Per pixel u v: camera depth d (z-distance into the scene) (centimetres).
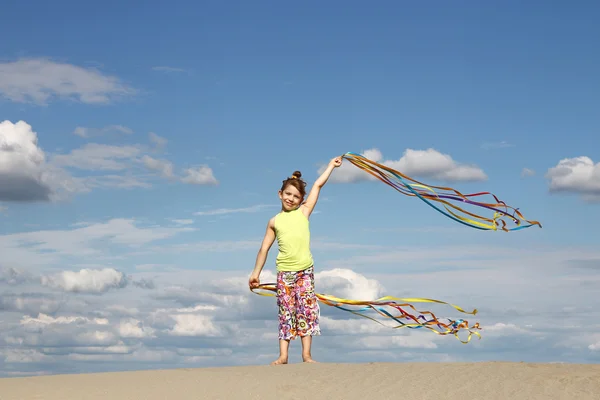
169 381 595
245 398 526
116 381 608
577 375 553
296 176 826
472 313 824
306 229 812
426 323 838
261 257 830
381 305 848
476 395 509
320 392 536
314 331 797
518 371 577
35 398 545
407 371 594
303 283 802
